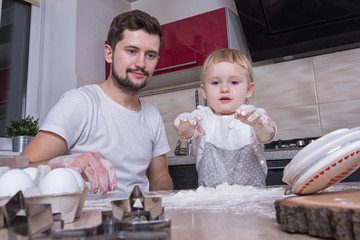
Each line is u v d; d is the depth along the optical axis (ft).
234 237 0.89
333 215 0.85
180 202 1.87
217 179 3.57
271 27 6.17
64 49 7.17
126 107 4.10
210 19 6.55
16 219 0.79
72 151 3.68
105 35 8.03
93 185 2.00
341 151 1.23
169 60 6.87
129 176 3.82
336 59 6.21
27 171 1.48
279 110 6.61
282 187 2.66
